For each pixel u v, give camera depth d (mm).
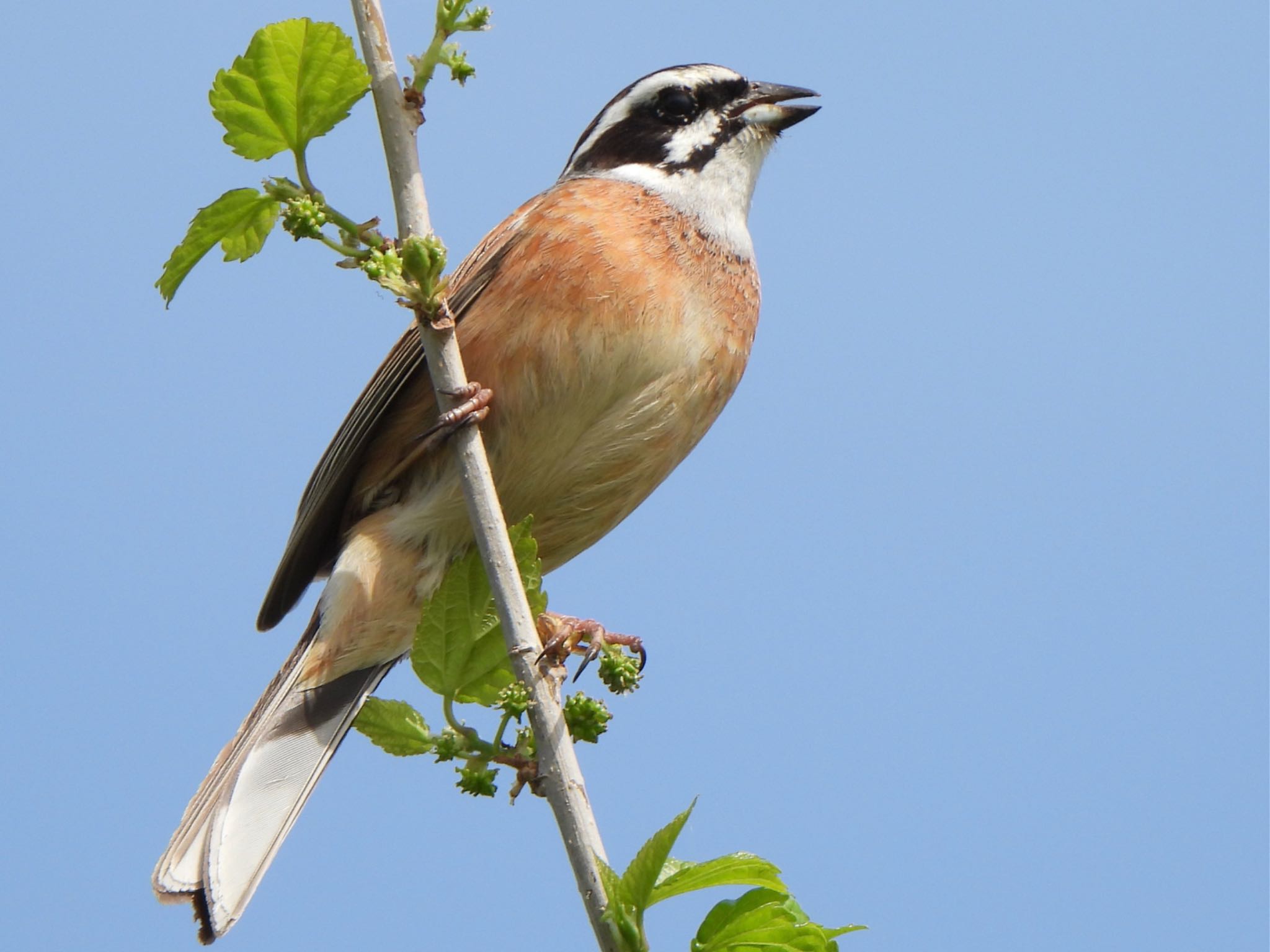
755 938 5934
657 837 5656
